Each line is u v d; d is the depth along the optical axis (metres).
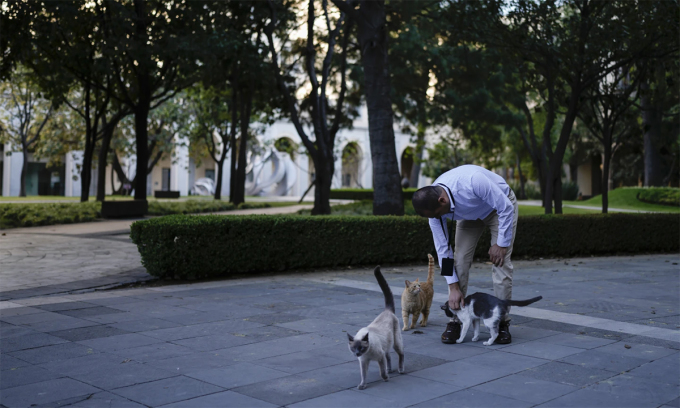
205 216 9.39
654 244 14.30
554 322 5.95
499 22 14.68
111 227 18.50
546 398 3.63
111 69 19.28
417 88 24.34
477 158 42.00
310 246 9.88
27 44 17.88
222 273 9.31
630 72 18.83
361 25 14.80
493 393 3.72
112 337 5.11
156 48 18.56
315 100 18.97
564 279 9.25
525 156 40.00
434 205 4.85
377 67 14.73
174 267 8.55
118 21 18.27
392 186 14.73
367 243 10.48
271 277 9.14
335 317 6.04
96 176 53.75
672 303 7.13
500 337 5.05
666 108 21.77
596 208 30.28
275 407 3.43
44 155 38.59
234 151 30.55
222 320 5.85
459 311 5.04
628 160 48.78
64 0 17.39
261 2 19.34
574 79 15.82
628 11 13.38
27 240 14.38
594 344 5.04
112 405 3.43
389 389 3.79
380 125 14.73
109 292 7.63
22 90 37.03
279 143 44.19
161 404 3.46
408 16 16.52
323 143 18.95
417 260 11.30
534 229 12.62
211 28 19.94
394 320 4.11
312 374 4.09
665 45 13.84
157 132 37.06
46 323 5.66
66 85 21.50
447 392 3.73
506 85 24.30
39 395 3.60
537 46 14.76
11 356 4.49
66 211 20.58
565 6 16.52
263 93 25.25
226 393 3.67
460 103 23.55
